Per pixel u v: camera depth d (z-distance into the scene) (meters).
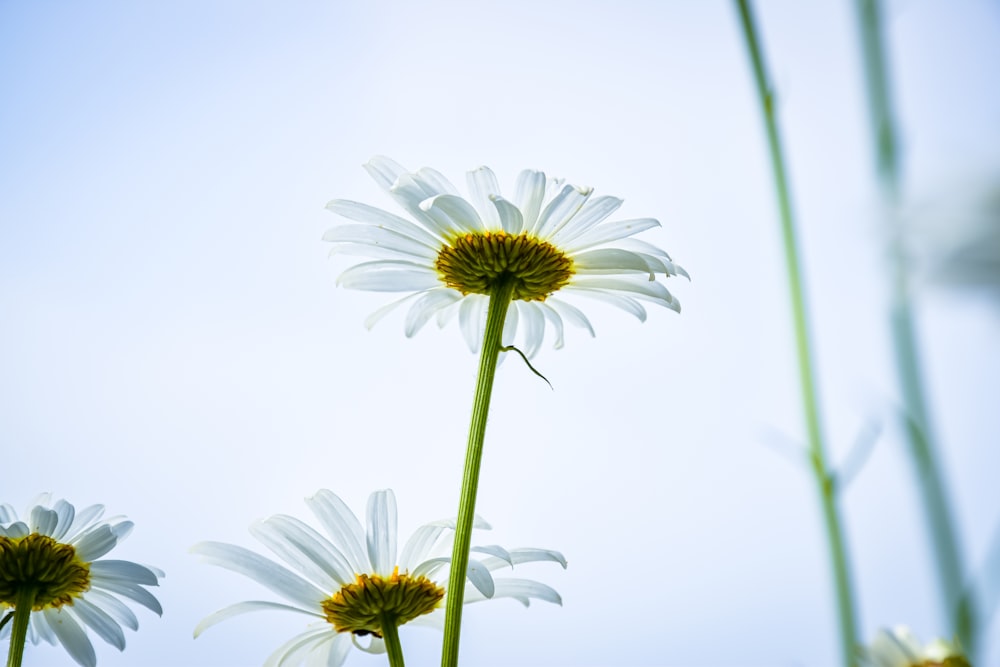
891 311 0.29
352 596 0.41
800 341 0.36
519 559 0.41
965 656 0.33
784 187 0.37
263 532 0.41
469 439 0.39
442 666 0.38
